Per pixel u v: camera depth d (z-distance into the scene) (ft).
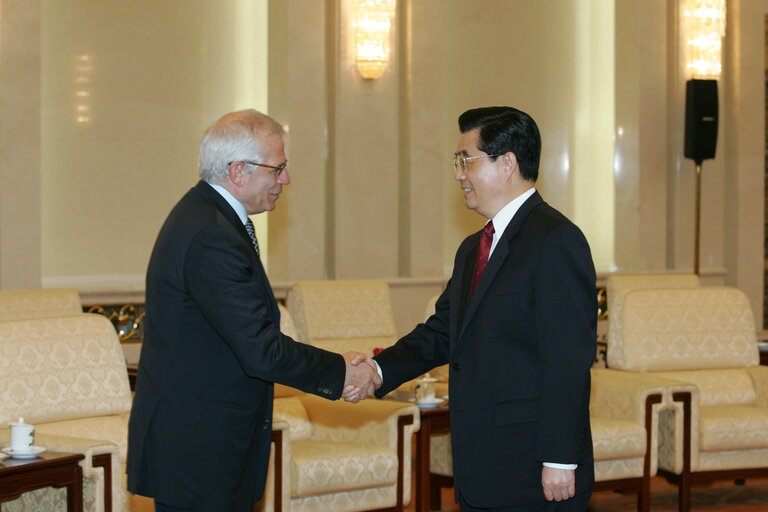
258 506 14.51
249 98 25.14
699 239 27.84
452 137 27.40
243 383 9.64
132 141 23.95
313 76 24.14
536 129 9.69
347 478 15.06
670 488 19.75
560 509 9.30
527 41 28.22
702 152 27.30
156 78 24.13
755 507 18.28
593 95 29.07
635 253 28.02
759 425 17.54
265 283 9.82
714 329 19.35
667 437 17.57
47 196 23.20
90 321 14.70
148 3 23.99
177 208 9.81
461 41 27.43
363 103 24.73
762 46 29.04
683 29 28.09
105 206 23.75
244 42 25.08
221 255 9.36
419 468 16.21
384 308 20.35
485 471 9.30
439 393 18.16
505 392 9.24
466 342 9.52
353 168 24.66
